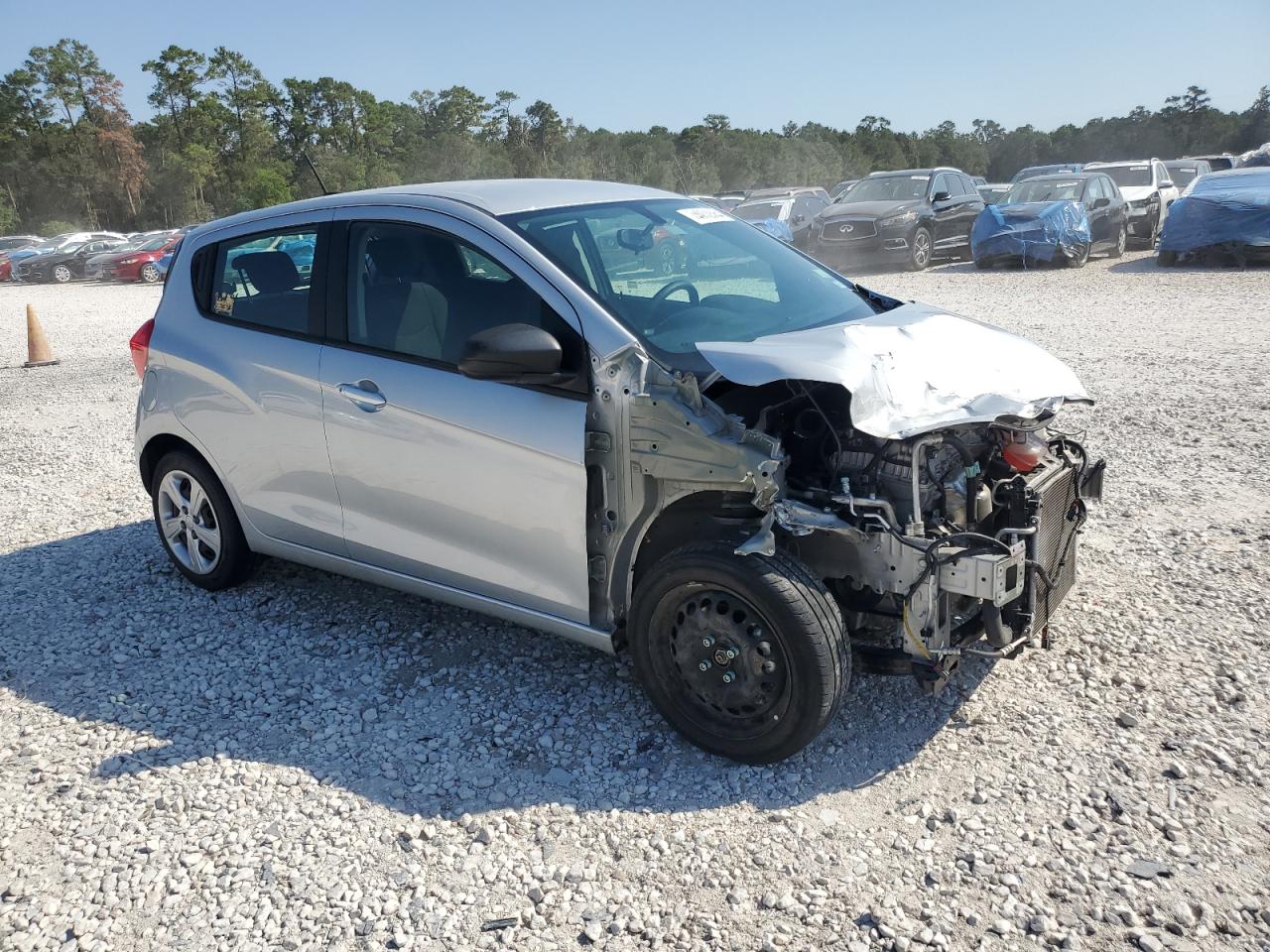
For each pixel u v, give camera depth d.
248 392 4.52
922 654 3.30
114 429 9.26
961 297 15.09
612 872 3.00
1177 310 12.48
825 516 3.20
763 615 3.26
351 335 4.19
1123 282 15.63
